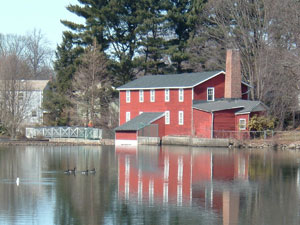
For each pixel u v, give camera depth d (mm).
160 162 82000
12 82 127250
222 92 123125
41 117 140250
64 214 49750
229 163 80562
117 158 88000
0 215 49469
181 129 120375
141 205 52906
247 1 129000
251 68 128500
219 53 136750
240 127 112062
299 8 115188
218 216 49188
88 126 132000
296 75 110688
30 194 57594
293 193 58250
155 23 141875
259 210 51219
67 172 71125
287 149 102625
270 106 119000
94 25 140250
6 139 123500
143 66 144125
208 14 138375
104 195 57062
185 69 146625
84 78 134375
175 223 47094
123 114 133000
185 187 61188
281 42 120562
